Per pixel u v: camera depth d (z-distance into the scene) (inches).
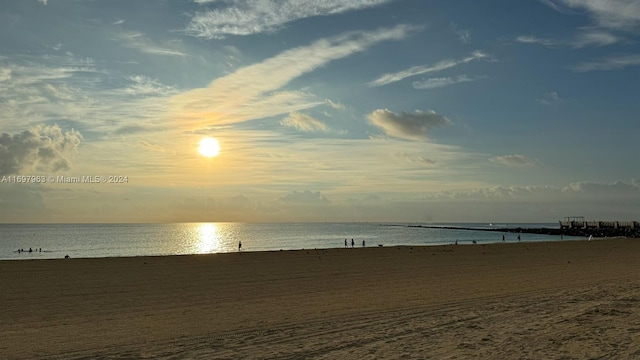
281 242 3403.1
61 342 380.2
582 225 4822.8
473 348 338.3
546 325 406.9
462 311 489.1
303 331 407.8
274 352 339.6
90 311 523.5
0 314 502.3
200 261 1095.0
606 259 1227.9
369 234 5201.8
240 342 372.2
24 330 427.8
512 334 377.7
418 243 3100.4
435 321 437.7
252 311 520.7
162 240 3774.6
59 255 2114.9
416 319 450.6
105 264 991.6
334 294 645.3
